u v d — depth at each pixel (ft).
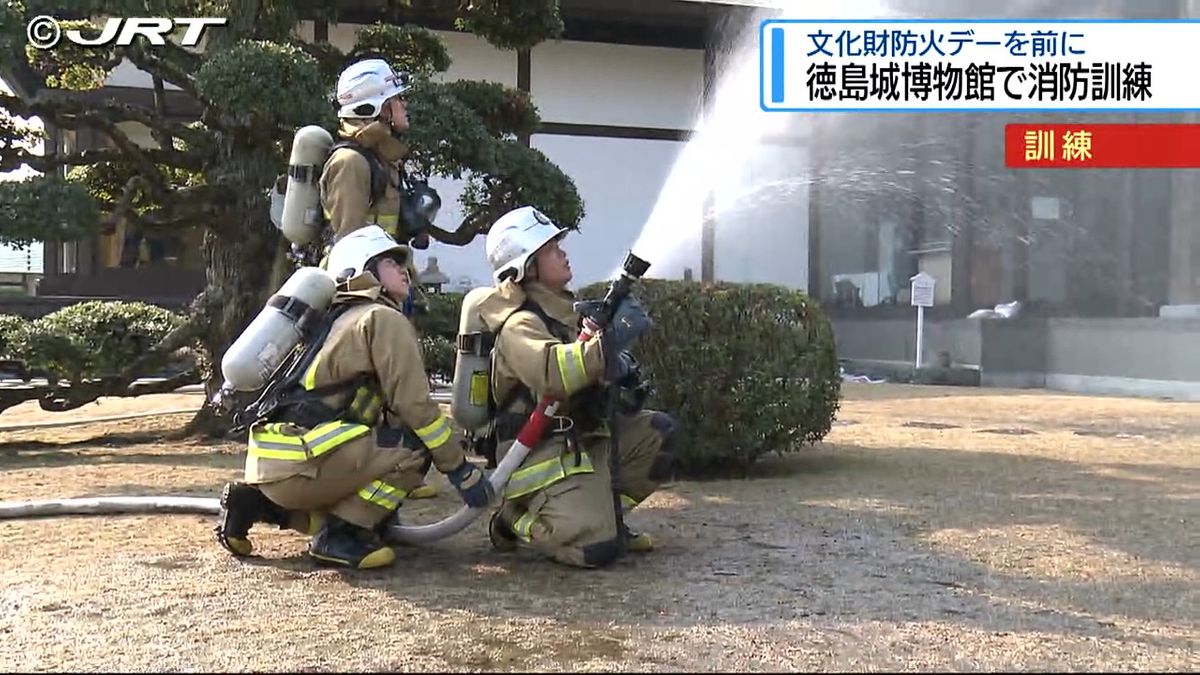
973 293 47.14
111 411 32.71
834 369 19.90
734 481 18.97
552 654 9.71
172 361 26.27
